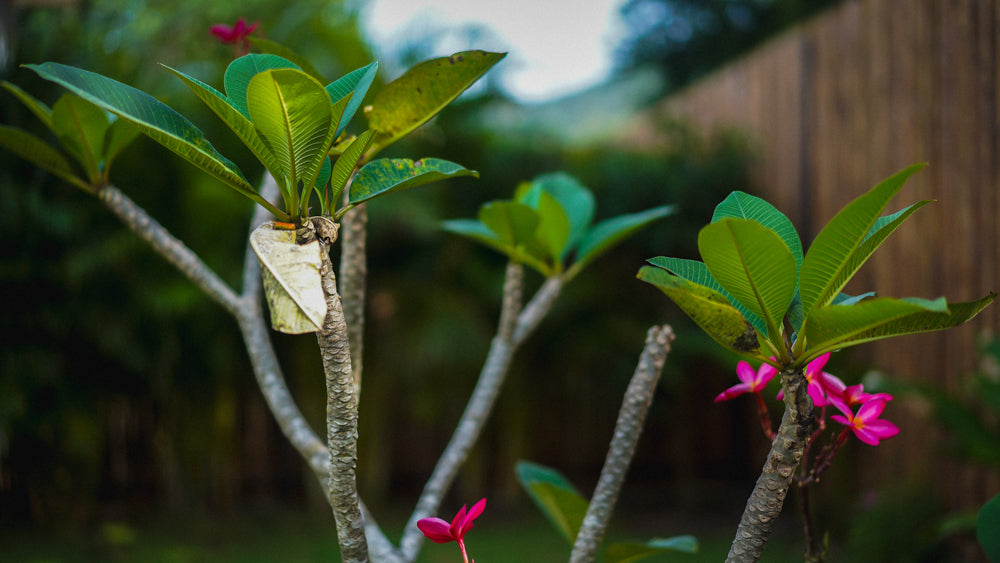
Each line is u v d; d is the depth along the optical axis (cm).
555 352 479
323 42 409
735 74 496
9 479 390
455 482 489
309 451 76
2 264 354
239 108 63
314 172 58
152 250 377
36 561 342
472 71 73
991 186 308
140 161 370
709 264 57
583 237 106
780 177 450
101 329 373
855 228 54
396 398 484
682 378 479
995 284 304
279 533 407
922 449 347
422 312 439
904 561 306
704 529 421
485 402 96
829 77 413
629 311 475
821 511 396
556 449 499
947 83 331
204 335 407
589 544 79
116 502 429
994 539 83
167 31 395
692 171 458
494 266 454
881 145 373
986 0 311
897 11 363
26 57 325
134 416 421
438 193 440
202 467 432
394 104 75
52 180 363
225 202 382
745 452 504
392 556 76
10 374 353
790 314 65
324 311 52
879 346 377
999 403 253
